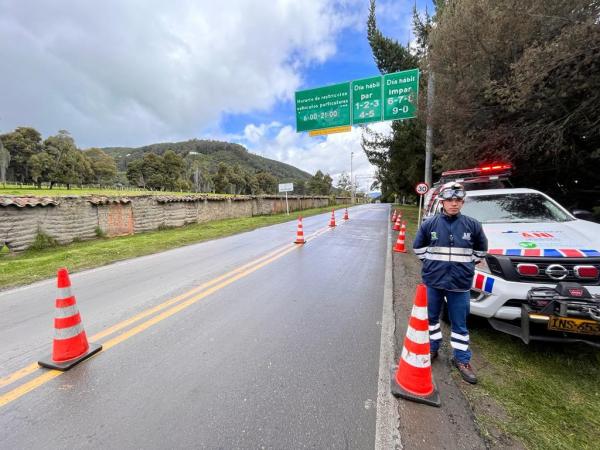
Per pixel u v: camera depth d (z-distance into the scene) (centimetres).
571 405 259
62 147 8275
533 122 785
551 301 293
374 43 1800
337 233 1384
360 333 381
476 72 827
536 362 322
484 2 736
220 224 1814
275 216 2525
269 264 750
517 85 663
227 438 217
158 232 1469
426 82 1425
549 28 682
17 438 217
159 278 631
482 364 319
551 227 404
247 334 376
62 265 752
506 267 331
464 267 293
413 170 2062
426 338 269
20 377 290
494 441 218
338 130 1580
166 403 253
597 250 326
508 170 769
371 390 272
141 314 438
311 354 331
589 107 682
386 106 1487
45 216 1029
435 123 1049
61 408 248
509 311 325
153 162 10175
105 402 255
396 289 565
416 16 1675
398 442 215
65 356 311
